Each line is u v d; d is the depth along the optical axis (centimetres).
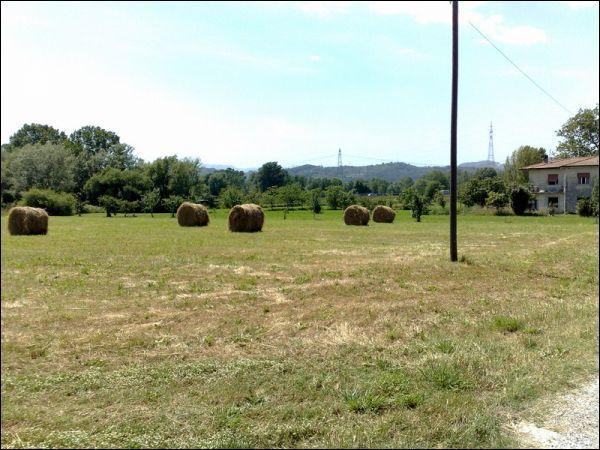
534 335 633
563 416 399
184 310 770
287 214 4956
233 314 743
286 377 476
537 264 1320
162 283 1004
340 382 464
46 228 2208
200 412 399
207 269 1216
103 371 490
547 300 866
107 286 968
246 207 2598
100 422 381
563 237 2286
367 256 1515
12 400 414
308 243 1944
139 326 666
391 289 963
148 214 5212
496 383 466
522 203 5088
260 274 1142
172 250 1639
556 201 5319
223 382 461
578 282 1044
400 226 3155
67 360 524
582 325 668
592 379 473
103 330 643
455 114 1345
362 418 395
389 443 357
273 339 612
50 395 428
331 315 739
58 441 349
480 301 845
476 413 402
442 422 387
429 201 5825
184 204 3061
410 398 425
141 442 351
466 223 3569
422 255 1542
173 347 572
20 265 1236
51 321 689
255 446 352
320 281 1052
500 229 2884
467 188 5584
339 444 353
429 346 578
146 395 430
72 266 1237
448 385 459
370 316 736
